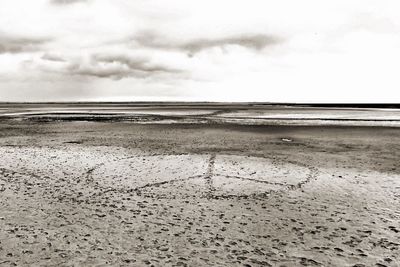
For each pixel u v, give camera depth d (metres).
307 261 5.46
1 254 5.59
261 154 15.68
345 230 6.74
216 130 27.39
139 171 11.99
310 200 8.77
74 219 7.23
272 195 9.21
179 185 10.19
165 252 5.74
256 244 6.09
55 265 5.24
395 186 10.12
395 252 5.78
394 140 20.94
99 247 5.90
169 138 21.83
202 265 5.31
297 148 17.62
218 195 9.20
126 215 7.54
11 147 17.39
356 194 9.29
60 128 29.44
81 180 10.62
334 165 13.20
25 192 9.20
